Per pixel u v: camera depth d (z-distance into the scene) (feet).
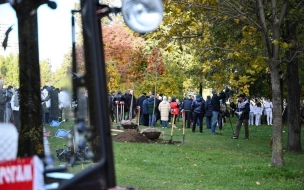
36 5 13.87
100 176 11.78
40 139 14.01
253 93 114.93
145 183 36.06
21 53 14.03
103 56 12.39
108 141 12.00
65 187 11.47
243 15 44.52
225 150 57.93
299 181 39.58
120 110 97.30
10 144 11.50
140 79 100.78
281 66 58.75
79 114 12.89
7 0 13.65
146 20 13.19
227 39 50.52
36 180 11.30
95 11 12.36
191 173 41.22
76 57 13.53
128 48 92.84
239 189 35.29
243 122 73.82
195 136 75.31
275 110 43.88
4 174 10.96
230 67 58.70
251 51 46.03
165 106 92.12
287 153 56.95
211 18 45.96
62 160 13.07
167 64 116.47
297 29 54.85
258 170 42.42
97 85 12.14
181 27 45.98
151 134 64.34
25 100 14.28
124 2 13.05
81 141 12.71
